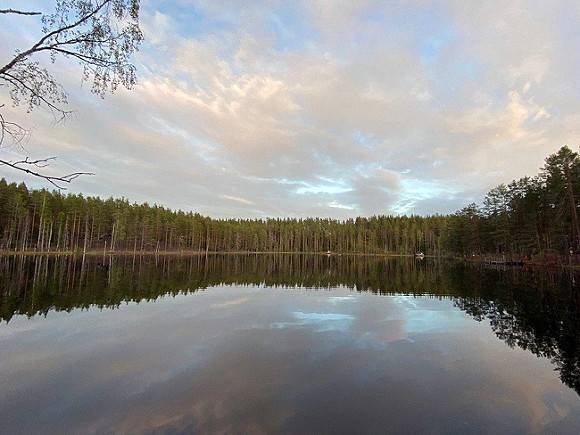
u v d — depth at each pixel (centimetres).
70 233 8062
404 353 1132
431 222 12712
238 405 755
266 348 1170
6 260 4553
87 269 3894
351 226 14700
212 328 1437
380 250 13662
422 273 4400
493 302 2103
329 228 14900
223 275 3869
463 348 1194
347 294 2491
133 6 417
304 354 1112
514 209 5741
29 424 672
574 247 4475
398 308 1925
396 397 805
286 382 884
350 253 13938
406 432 658
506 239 6016
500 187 6228
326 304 2048
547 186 4516
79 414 712
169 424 672
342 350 1159
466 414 731
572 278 3180
